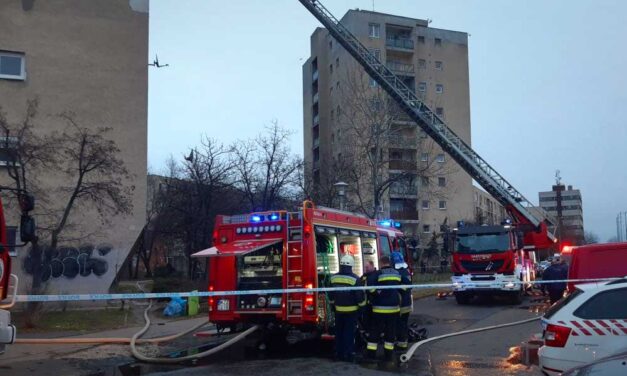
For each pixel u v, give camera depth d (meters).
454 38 58.94
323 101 59.41
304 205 10.48
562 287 17.08
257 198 25.61
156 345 11.66
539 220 25.78
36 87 18.89
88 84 19.52
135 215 19.42
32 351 10.57
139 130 19.91
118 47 20.03
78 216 18.45
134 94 20.02
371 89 40.97
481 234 20.81
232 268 10.83
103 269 18.58
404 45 56.41
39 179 17.88
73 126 19.03
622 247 10.38
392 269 10.25
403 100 28.08
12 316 14.64
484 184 26.31
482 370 8.91
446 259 44.03
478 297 23.25
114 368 9.30
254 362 9.69
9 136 16.12
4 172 17.17
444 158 50.06
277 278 10.59
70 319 14.91
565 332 6.66
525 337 12.33
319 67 59.97
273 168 26.02
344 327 9.81
